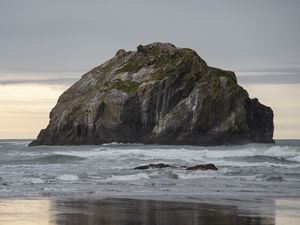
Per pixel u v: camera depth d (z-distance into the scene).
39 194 28.19
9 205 23.67
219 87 123.44
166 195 28.72
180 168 46.88
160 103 121.12
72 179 36.75
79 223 19.17
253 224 19.39
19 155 70.56
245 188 33.03
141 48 139.25
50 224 18.89
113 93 121.75
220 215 21.48
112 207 23.45
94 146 105.94
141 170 45.16
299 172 46.38
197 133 119.31
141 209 22.98
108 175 40.19
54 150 87.75
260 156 65.81
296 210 23.09
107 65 141.50
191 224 19.30
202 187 33.41
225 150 74.81
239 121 121.94
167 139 118.12
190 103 120.75
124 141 118.69
